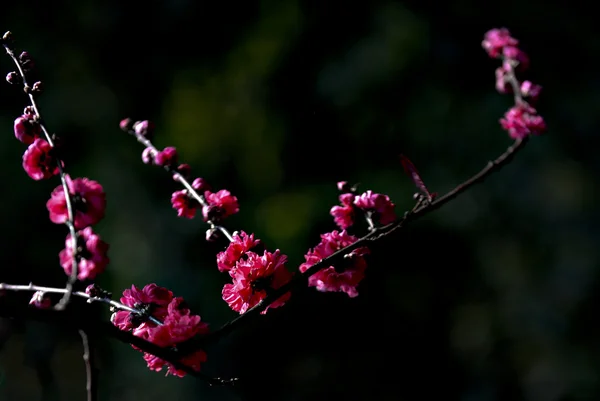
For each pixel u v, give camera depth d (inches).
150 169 342.3
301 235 329.7
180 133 345.7
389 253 334.0
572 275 329.1
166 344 60.6
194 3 362.0
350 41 351.3
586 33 346.0
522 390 327.9
